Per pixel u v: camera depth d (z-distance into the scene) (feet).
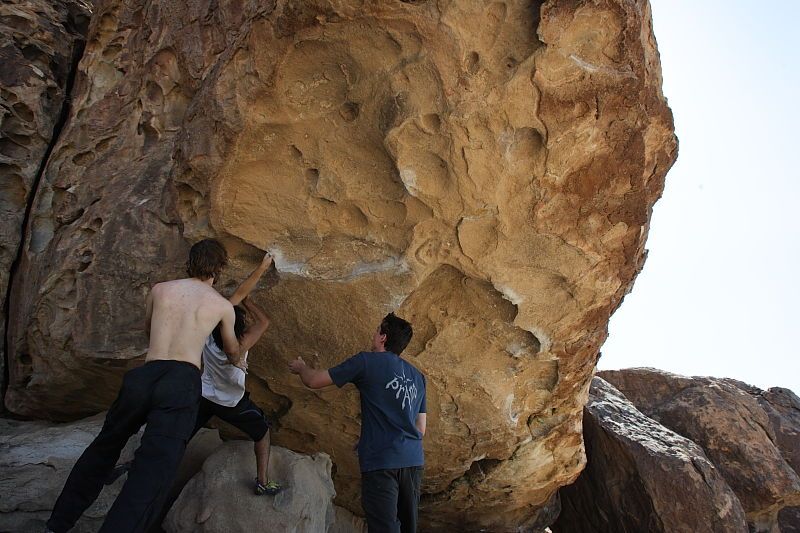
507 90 11.87
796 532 29.19
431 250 13.55
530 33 11.65
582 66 12.07
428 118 12.05
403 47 11.56
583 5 11.43
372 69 11.80
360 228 13.37
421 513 20.27
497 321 15.21
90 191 16.26
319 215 13.21
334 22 11.38
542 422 18.34
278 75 11.92
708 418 28.99
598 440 25.50
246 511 11.86
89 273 14.87
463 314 15.01
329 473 14.38
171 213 14.35
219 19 15.05
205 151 12.73
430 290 14.47
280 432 16.40
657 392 31.32
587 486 25.91
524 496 20.30
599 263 14.70
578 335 16.14
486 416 16.69
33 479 13.15
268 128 12.37
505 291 14.34
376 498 11.20
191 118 13.21
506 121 12.15
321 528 12.87
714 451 28.35
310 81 12.08
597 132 12.82
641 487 23.88
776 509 27.91
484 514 20.76
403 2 11.17
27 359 16.39
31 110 18.51
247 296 13.69
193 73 15.38
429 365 15.49
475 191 12.71
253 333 12.57
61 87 19.92
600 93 12.41
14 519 12.63
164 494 9.84
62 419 17.15
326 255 13.53
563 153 12.79
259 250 13.56
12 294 17.44
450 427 16.72
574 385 17.79
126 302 14.66
